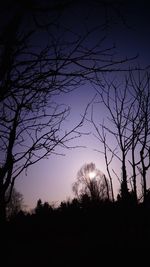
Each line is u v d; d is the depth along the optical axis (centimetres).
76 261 1014
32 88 341
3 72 301
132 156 469
